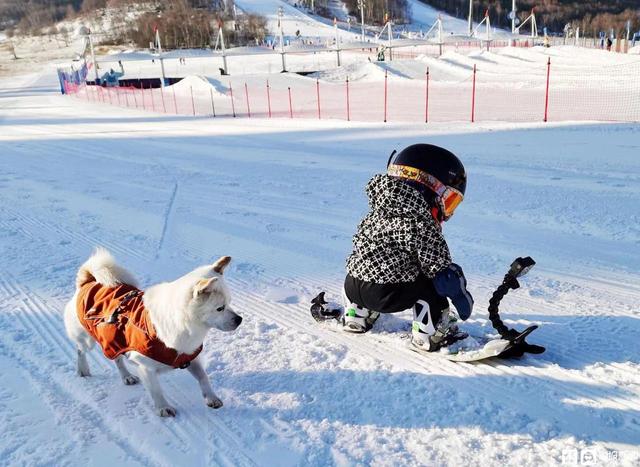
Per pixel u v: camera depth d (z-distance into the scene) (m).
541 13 128.00
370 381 3.59
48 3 188.75
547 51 43.66
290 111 26.66
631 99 22.00
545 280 5.12
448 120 19.48
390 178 3.79
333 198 8.88
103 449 3.05
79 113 33.09
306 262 5.99
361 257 3.93
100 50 114.38
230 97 38.97
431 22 126.62
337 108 27.53
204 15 109.00
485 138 14.45
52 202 9.44
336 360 3.89
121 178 11.46
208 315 3.13
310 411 3.31
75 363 4.07
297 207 8.40
